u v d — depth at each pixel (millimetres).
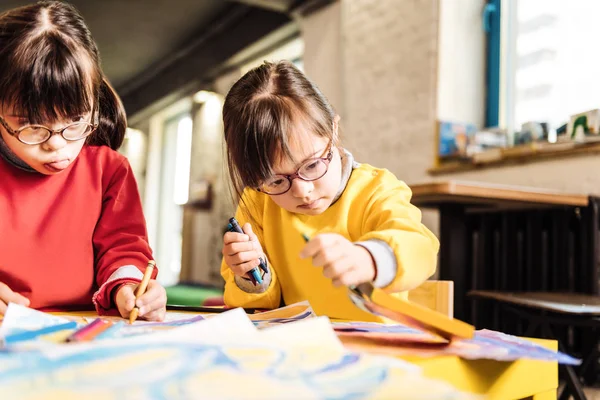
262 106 778
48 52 726
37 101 710
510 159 2439
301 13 3910
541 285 2164
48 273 891
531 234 2209
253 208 1081
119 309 746
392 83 3109
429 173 2857
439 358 436
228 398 287
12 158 880
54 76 716
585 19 2414
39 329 528
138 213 979
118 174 991
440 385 322
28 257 880
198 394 291
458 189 1746
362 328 578
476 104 2939
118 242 939
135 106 7004
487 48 2949
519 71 2777
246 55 4938
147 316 691
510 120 2828
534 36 2691
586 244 2012
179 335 418
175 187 6914
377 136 3199
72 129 759
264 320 656
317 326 439
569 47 2488
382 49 3189
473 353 452
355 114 3373
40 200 902
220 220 5348
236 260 816
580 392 1363
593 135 2146
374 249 608
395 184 946
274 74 838
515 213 2281
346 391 304
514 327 2037
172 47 5699
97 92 832
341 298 947
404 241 652
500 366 486
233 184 869
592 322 1337
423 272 656
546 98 2619
